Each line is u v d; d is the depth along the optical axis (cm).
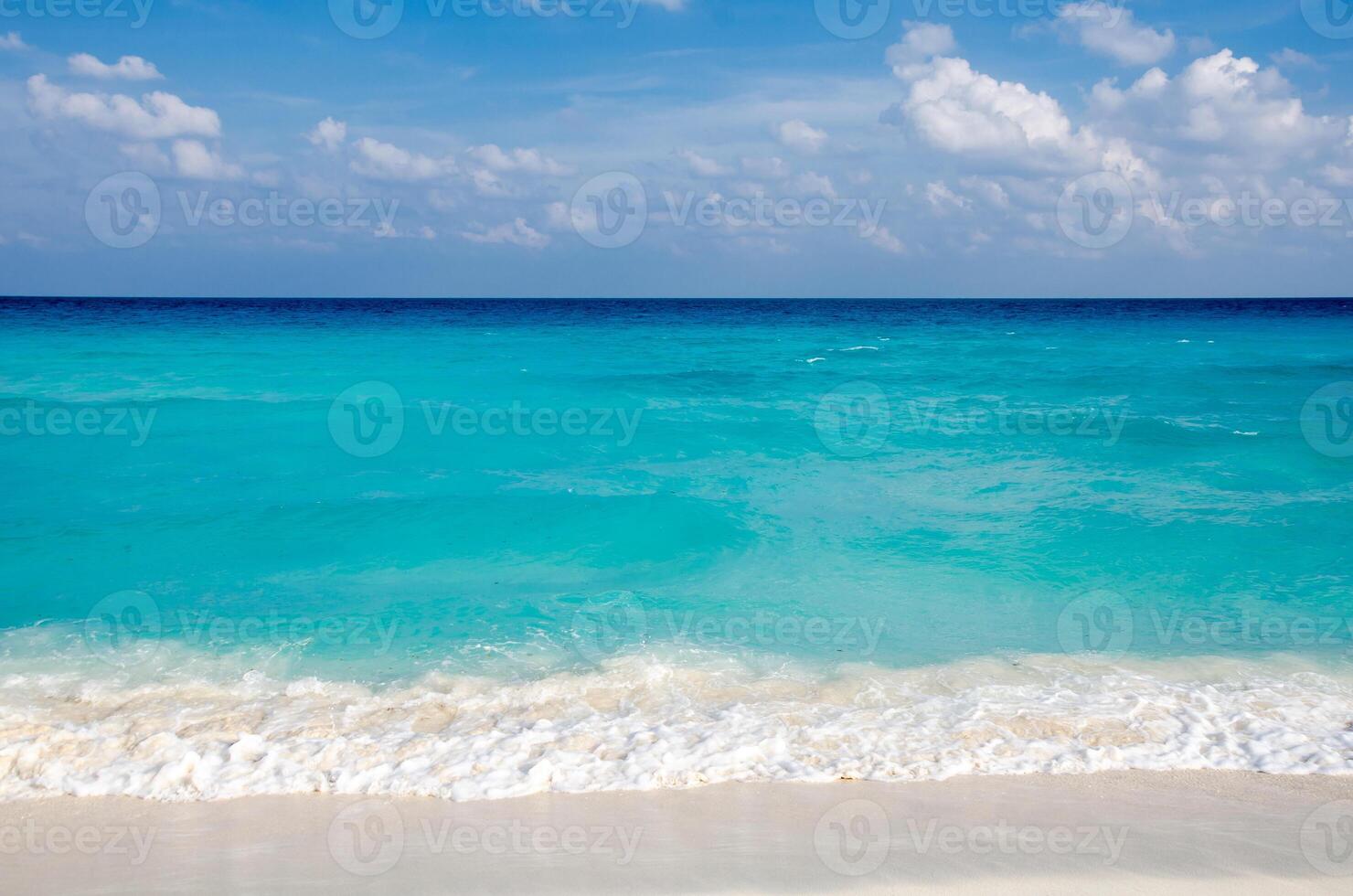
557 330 5197
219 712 639
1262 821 491
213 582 951
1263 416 2009
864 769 555
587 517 1170
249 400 2142
